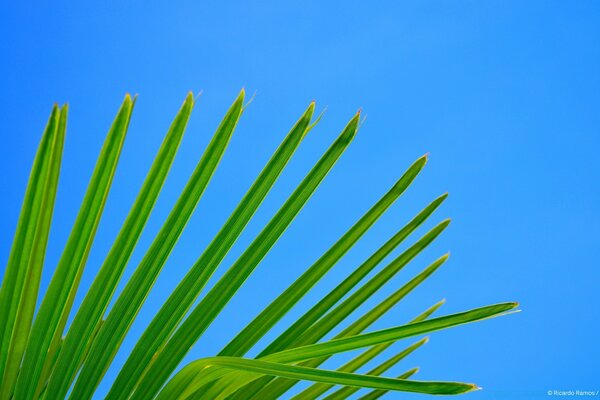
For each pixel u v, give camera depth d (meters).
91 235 1.18
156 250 1.24
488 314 1.19
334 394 1.45
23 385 1.18
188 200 1.24
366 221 1.32
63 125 1.13
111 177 1.18
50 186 1.14
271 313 1.33
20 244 1.15
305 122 1.28
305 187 1.29
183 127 1.21
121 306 1.22
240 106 1.24
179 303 1.26
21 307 1.16
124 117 1.17
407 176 1.32
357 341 1.16
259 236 1.29
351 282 1.36
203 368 1.15
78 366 1.21
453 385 1.05
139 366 1.24
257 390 1.33
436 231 1.38
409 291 1.44
